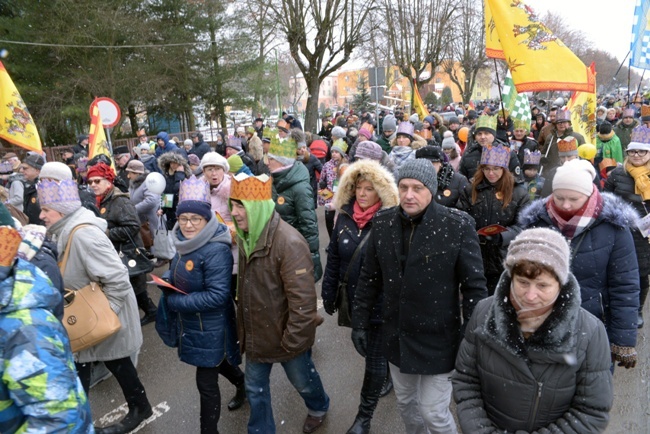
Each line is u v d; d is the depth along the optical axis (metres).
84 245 3.07
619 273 2.57
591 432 1.75
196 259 2.90
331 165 7.21
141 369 4.41
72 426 1.62
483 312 1.99
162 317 3.14
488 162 3.76
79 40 17.98
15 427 1.62
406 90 48.88
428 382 2.63
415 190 2.42
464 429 1.95
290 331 2.77
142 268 4.84
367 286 2.81
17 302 1.58
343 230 3.28
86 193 4.93
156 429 3.49
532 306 1.75
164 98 21.69
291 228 2.88
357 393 3.83
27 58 17.75
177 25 21.11
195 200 2.91
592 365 1.75
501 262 3.81
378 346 3.07
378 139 8.60
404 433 3.31
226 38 22.19
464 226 2.45
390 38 23.84
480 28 32.12
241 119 28.05
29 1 17.42
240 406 3.65
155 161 9.57
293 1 16.70
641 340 4.44
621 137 9.53
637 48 6.50
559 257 1.70
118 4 18.91
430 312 2.50
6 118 5.17
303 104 59.25
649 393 3.65
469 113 16.88
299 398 3.77
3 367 1.54
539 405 1.81
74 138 19.70
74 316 3.02
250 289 2.82
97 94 18.34
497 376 1.88
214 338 2.94
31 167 5.67
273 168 4.21
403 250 2.56
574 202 2.62
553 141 6.66
